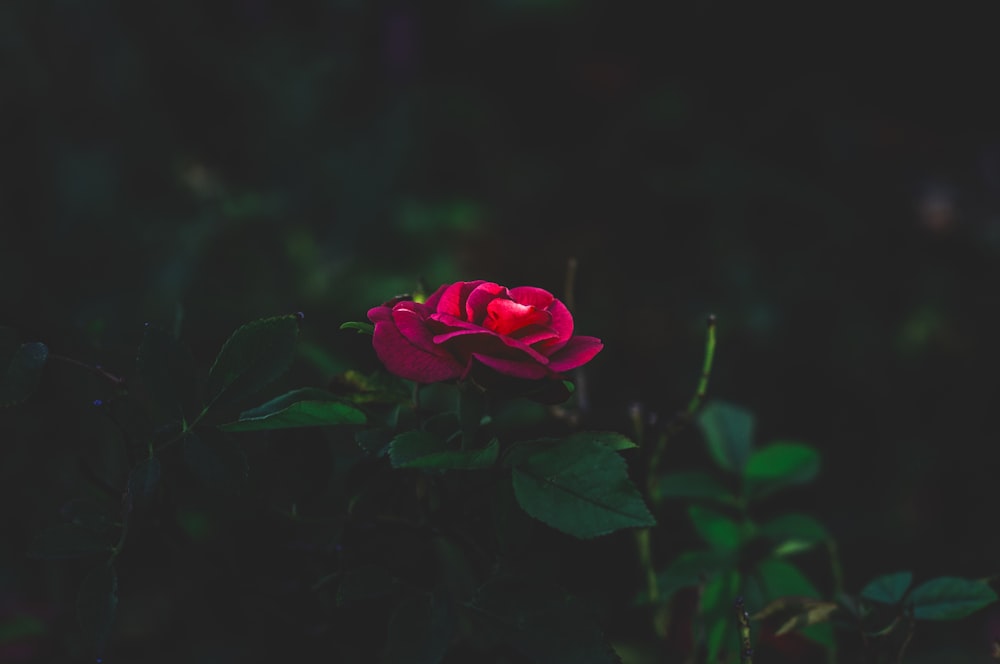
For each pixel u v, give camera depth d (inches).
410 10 97.4
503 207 90.7
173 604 29.3
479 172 94.0
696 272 83.2
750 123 98.9
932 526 68.0
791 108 99.0
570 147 100.1
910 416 75.2
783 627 24.7
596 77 101.6
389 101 92.0
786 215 87.6
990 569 63.4
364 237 80.1
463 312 21.7
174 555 25.6
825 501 70.0
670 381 75.2
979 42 99.3
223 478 22.6
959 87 100.5
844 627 25.9
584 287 82.4
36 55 76.0
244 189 83.2
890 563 63.7
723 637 26.4
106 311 60.8
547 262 84.2
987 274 84.0
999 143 96.0
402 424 24.0
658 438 27.6
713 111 100.1
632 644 29.0
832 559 27.5
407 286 72.1
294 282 66.9
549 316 21.4
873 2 99.6
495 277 82.4
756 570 26.9
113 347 27.5
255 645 27.0
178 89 89.2
